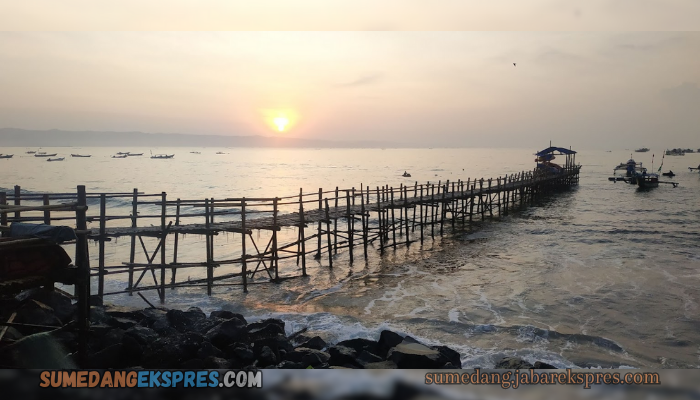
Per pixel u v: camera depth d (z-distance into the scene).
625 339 12.77
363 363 9.32
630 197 51.09
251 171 106.75
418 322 13.80
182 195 54.78
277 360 9.59
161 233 14.91
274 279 17.92
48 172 89.69
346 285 17.91
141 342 9.31
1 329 7.97
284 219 19.47
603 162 149.88
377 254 23.80
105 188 60.84
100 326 9.59
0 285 6.98
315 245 26.17
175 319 11.16
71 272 7.95
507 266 21.08
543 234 29.44
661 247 25.36
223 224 17.03
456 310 14.99
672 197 50.72
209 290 16.02
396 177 87.62
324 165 137.75
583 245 25.98
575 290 17.14
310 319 13.68
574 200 48.78
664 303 15.61
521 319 14.18
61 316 9.66
